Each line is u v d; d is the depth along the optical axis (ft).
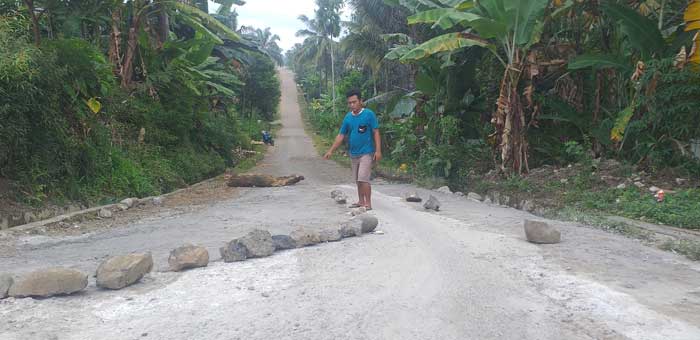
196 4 60.23
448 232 19.20
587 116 37.45
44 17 41.42
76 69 31.37
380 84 94.22
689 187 27.32
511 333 9.91
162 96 49.67
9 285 12.17
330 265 14.71
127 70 45.19
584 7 35.17
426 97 53.78
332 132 137.39
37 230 22.74
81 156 31.01
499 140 38.17
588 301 11.66
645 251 16.81
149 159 40.96
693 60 26.86
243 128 121.70
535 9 33.45
